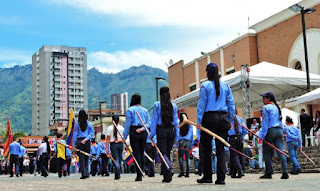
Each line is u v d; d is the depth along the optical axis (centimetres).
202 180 626
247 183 595
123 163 1981
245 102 1695
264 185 515
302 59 2584
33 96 16838
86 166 1103
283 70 1805
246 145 1419
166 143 739
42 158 1636
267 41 2905
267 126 779
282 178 764
